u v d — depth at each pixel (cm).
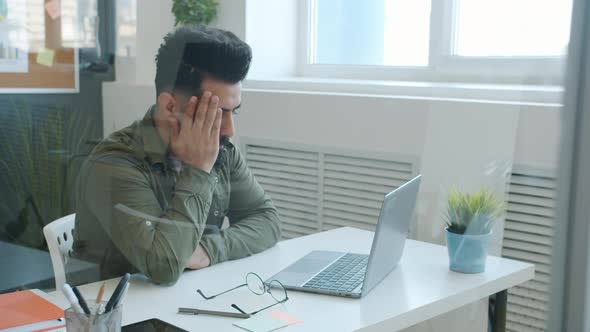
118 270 130
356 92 209
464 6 200
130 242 130
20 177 112
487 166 186
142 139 130
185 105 140
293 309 137
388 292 150
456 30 200
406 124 207
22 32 107
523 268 172
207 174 147
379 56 214
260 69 197
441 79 203
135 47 125
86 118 119
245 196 170
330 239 192
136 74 126
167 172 139
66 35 113
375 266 149
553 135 164
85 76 118
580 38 150
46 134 114
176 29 134
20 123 110
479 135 192
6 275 114
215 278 146
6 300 112
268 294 142
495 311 172
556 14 162
